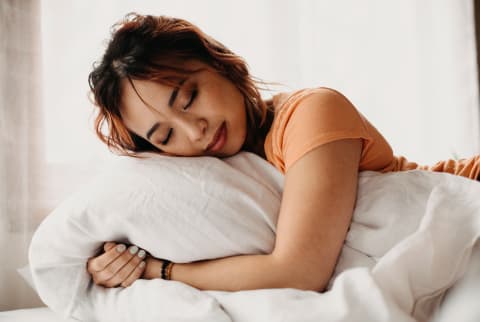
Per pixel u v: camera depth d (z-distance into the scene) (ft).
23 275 4.08
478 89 7.06
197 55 3.06
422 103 6.84
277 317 2.13
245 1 6.00
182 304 2.55
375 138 3.00
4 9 4.84
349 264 2.59
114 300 2.95
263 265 2.54
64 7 5.24
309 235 2.47
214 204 2.73
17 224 4.76
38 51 5.03
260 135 3.29
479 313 2.04
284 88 6.13
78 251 3.00
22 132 4.83
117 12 5.40
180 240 2.76
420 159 6.84
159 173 2.84
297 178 2.59
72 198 3.01
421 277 2.22
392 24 6.73
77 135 5.21
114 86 3.06
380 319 1.95
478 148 7.00
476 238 2.29
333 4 6.44
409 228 2.58
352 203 2.63
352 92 6.55
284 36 6.14
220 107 2.99
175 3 5.71
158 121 3.00
